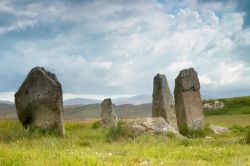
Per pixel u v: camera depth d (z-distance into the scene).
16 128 26.12
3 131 24.62
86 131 26.33
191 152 16.61
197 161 14.15
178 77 36.50
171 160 14.26
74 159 11.89
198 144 20.58
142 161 13.66
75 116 81.75
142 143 20.27
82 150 17.20
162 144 20.25
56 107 24.88
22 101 25.64
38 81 25.39
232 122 47.97
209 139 25.56
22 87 25.75
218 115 61.53
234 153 16.66
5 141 21.66
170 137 24.81
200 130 33.19
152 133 25.38
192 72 36.47
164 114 33.28
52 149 17.30
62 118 25.08
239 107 67.25
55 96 24.92
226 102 71.00
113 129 23.98
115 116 36.31
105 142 21.89
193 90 36.22
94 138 23.14
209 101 71.69
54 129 24.72
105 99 36.53
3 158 12.34
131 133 24.19
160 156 15.43
